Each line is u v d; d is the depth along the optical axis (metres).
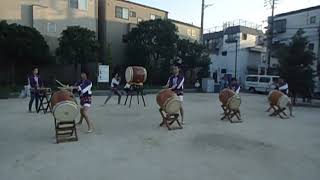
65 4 31.16
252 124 11.45
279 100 13.48
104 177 5.50
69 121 7.93
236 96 11.68
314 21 34.50
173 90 10.56
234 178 5.63
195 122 11.37
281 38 37.72
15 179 5.30
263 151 7.56
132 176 5.58
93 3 33.16
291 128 10.88
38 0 29.48
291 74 21.36
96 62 29.62
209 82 31.20
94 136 8.55
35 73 12.47
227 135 9.25
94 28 33.34
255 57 46.75
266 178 5.69
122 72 33.69
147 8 38.91
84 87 8.98
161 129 9.79
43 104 13.40
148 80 33.88
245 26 46.19
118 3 36.19
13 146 7.37
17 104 15.08
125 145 7.68
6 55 26.36
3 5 27.86
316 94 27.45
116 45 36.09
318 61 25.39
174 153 7.11
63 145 7.53
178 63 35.03
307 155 7.32
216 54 48.81
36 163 6.15
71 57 27.36
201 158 6.78
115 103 16.62
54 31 30.50
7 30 25.11
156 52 33.22
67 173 5.64
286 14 37.34
